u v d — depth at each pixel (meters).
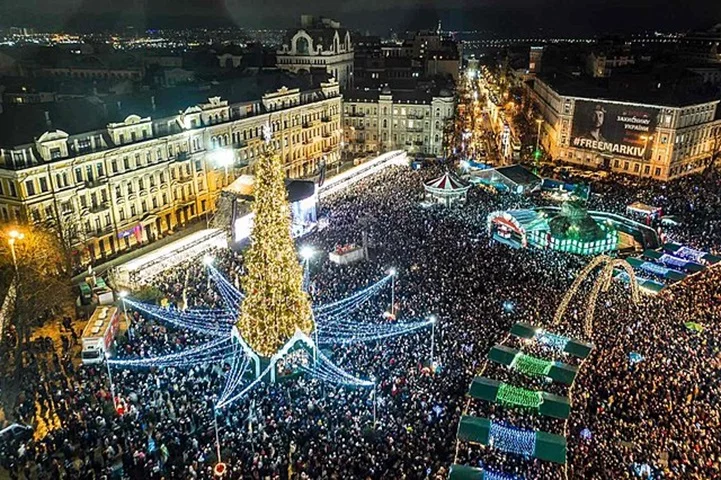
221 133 94.62
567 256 71.62
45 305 57.28
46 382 44.97
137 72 147.12
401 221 82.50
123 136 77.69
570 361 46.41
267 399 42.47
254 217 43.41
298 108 112.25
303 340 47.19
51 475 36.41
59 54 171.00
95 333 48.59
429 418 39.91
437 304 56.38
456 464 34.66
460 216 85.44
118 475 36.25
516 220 76.56
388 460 36.12
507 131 147.38
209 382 44.66
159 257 67.06
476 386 42.28
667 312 54.50
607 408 40.75
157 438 38.25
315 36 146.62
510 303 56.19
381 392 43.44
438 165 119.62
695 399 41.44
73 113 75.25
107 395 42.97
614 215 84.50
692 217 85.12
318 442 37.81
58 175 69.75
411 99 130.25
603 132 122.50
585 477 34.25
